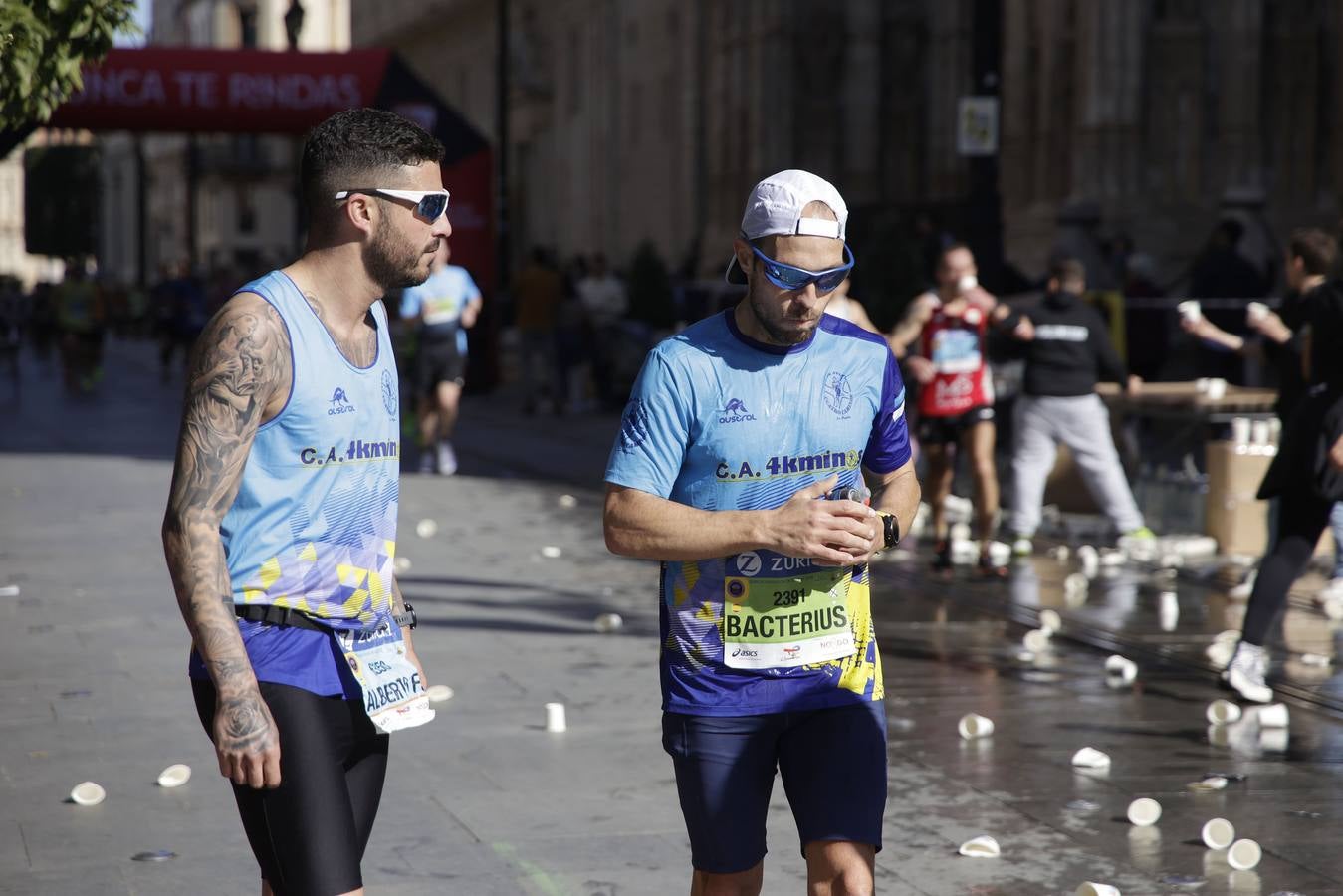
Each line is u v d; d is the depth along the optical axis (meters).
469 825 6.44
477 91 70.75
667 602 4.32
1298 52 31.48
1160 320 21.44
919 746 7.73
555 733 7.87
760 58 42.91
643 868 5.94
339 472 4.02
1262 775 7.25
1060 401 13.72
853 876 4.15
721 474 4.28
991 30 19.12
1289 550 8.66
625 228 53.75
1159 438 21.42
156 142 121.88
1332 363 8.50
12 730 7.84
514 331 38.25
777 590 4.26
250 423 3.85
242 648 3.77
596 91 55.62
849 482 4.36
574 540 14.51
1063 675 9.28
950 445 12.62
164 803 6.67
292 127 30.62
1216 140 31.64
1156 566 13.09
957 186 41.75
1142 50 31.30
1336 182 31.27
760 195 4.15
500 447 22.95
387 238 3.98
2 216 159.00
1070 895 5.70
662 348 4.29
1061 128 32.88
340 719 4.04
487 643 10.05
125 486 18.30
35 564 12.88
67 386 35.56
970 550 13.73
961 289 12.38
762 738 4.28
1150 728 8.09
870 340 4.41
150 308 67.06
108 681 8.86
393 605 4.28
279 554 3.95
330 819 3.88
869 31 42.53
